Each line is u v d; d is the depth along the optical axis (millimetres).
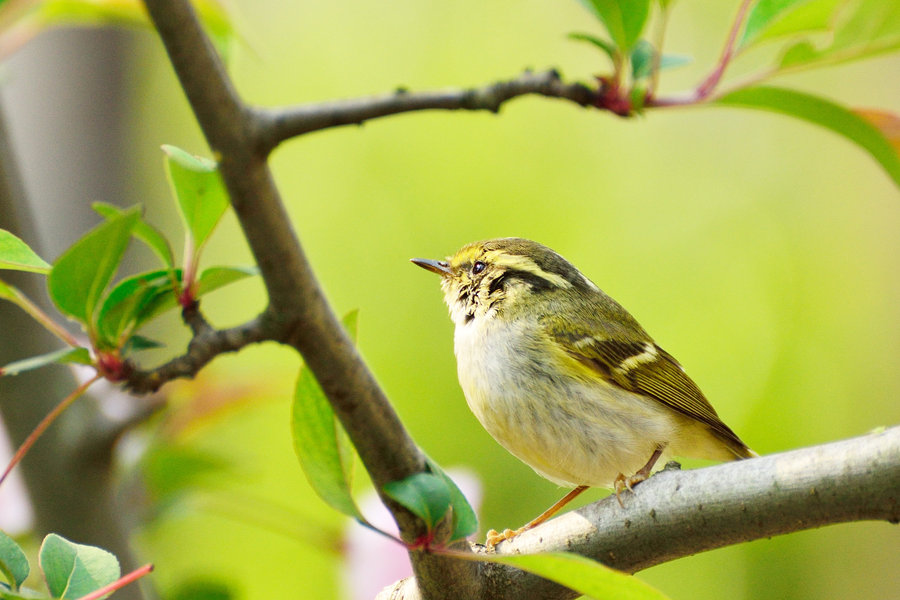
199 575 9094
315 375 5320
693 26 21750
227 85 4867
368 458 5543
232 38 8219
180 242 18172
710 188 22062
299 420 5684
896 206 22562
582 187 20250
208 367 9648
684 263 20281
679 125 22172
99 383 9031
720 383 19266
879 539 18875
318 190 19828
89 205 14898
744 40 7039
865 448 5500
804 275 21609
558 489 16141
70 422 8633
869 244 22188
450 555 5234
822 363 20594
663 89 21625
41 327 8719
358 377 5344
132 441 9430
